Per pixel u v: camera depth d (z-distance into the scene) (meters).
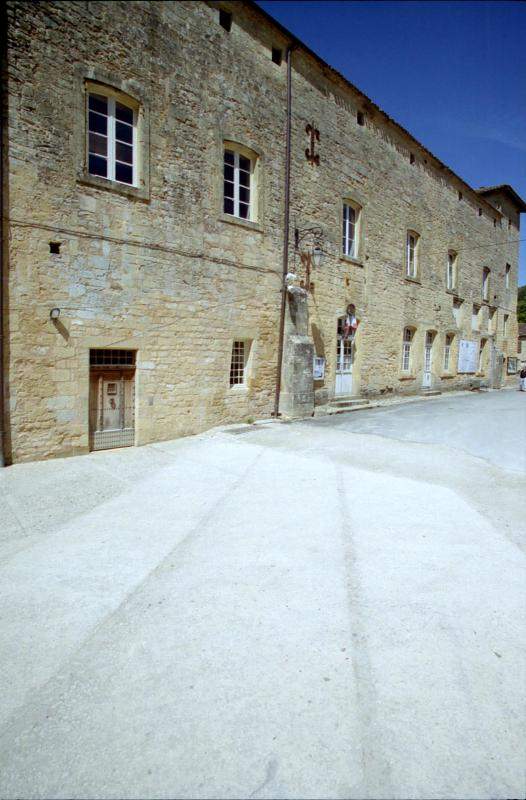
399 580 3.61
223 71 9.70
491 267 23.75
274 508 5.21
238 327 10.41
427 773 2.00
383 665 2.66
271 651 2.79
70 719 2.32
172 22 8.73
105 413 8.37
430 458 7.37
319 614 3.17
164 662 2.72
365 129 14.13
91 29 7.61
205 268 9.59
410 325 17.09
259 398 11.11
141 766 2.05
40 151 7.20
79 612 3.25
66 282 7.60
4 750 2.15
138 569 3.87
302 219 11.95
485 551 4.11
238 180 10.40
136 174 8.45
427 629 2.99
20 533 4.66
